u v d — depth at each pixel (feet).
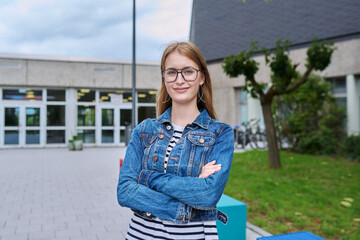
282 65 23.16
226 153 4.64
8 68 50.98
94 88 56.03
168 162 4.67
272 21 47.88
